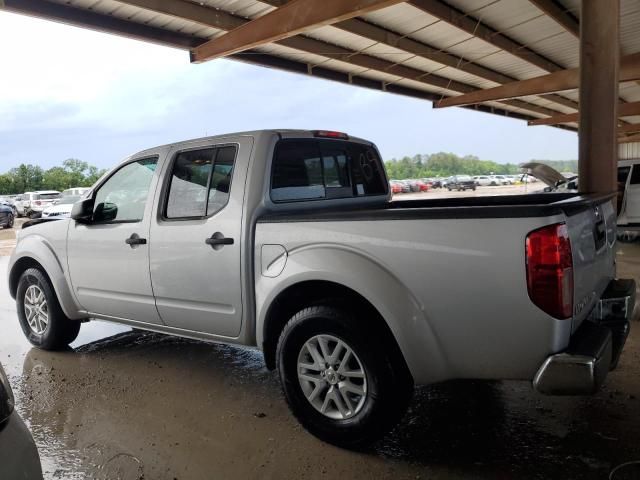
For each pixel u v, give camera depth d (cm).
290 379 291
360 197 410
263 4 884
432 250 242
